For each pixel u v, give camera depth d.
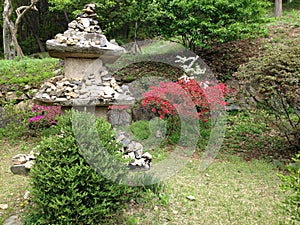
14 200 3.18
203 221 2.80
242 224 2.77
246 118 5.83
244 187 3.54
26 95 5.96
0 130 5.49
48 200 2.42
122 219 2.70
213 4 6.30
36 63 7.20
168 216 2.83
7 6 9.01
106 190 2.51
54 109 5.39
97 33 3.85
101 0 8.04
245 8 6.47
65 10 10.52
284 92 3.93
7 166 4.18
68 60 3.87
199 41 6.39
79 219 2.40
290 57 4.04
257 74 4.12
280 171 3.99
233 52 7.45
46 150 2.57
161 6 6.61
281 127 4.52
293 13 11.14
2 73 6.61
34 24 12.95
